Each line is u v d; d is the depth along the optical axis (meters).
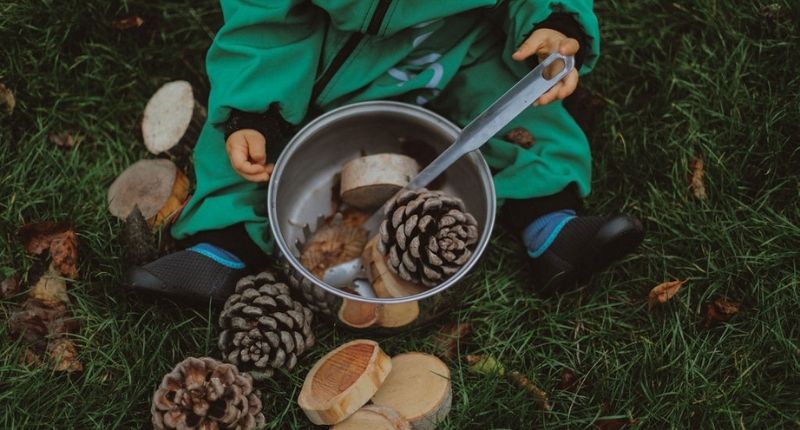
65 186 1.14
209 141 1.10
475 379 1.08
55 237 1.12
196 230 1.09
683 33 1.23
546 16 1.04
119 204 1.13
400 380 1.04
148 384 1.05
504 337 1.11
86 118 1.19
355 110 1.08
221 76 1.04
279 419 1.05
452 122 1.15
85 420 1.04
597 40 1.06
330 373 1.02
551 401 1.07
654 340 1.10
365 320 1.06
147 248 1.10
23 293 1.10
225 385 1.00
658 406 1.06
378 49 1.07
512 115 1.00
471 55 1.11
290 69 1.05
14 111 1.17
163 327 1.08
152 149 1.16
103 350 1.08
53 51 1.19
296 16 1.04
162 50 1.21
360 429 1.00
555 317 1.11
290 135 1.13
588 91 1.20
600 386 1.07
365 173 1.07
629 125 1.20
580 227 1.08
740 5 1.21
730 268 1.10
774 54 1.18
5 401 1.04
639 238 1.06
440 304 1.06
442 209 1.02
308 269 1.09
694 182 1.15
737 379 1.06
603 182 1.17
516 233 1.14
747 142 1.16
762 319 1.08
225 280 1.08
